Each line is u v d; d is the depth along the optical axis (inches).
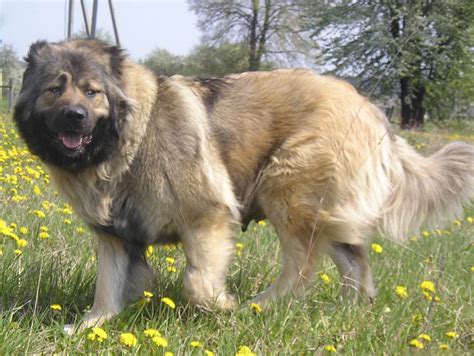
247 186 140.3
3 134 275.1
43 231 151.9
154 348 119.8
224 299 134.3
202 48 1130.0
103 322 129.7
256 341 124.3
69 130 128.3
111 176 131.7
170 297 138.2
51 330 123.9
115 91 131.4
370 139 141.3
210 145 135.7
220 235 134.5
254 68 1096.8
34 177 193.5
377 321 130.6
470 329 131.3
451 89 816.9
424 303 136.9
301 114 138.9
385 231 144.4
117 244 136.3
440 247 172.2
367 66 734.5
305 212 139.0
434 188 144.0
